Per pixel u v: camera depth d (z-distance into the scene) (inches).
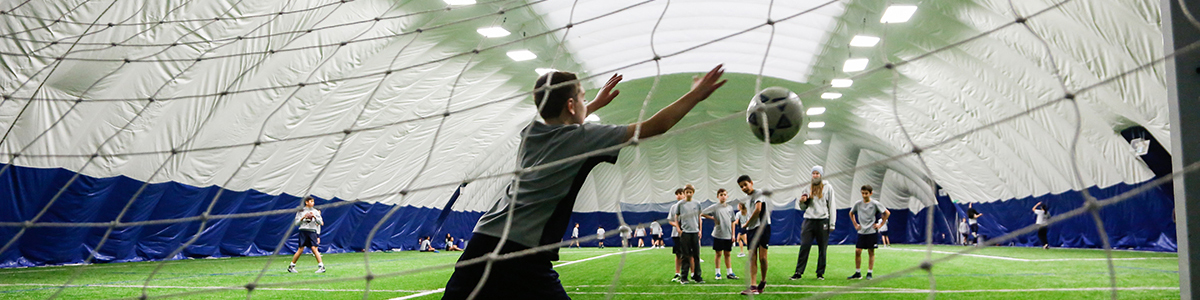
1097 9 521.7
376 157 913.5
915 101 986.1
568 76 120.4
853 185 1615.4
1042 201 1075.3
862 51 793.6
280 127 681.0
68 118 499.8
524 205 110.4
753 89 1104.8
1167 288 323.9
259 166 753.6
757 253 329.7
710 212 425.1
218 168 696.4
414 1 579.8
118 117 528.1
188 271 540.1
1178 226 121.6
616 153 108.0
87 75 455.5
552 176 110.3
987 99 847.1
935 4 633.6
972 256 730.8
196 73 516.7
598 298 310.7
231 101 592.4
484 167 1257.4
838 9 676.7
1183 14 123.3
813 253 941.8
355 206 1018.1
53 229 561.0
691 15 745.0
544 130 116.0
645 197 1680.6
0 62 402.6
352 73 648.4
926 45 731.4
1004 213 1212.5
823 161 1567.4
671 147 1598.2
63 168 538.0
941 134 1067.3
